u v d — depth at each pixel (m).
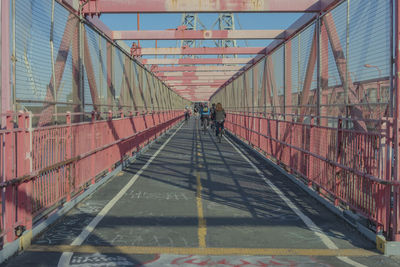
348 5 6.11
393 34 4.61
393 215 4.42
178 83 34.34
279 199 7.20
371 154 4.84
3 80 4.70
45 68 5.88
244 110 20.44
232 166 11.52
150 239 4.81
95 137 8.13
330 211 6.30
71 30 7.22
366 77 5.38
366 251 4.46
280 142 10.50
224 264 4.02
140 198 7.18
